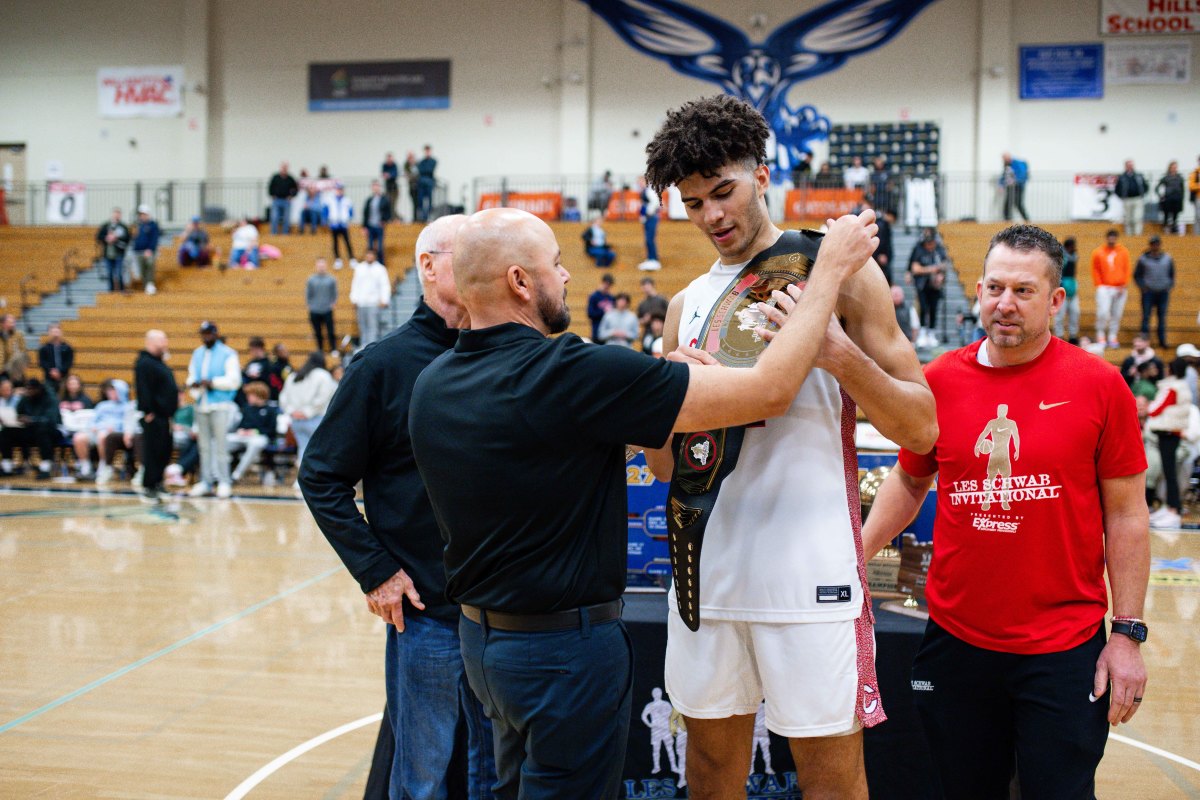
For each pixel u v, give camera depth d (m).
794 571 1.76
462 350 1.71
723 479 1.80
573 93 17.19
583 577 1.64
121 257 14.63
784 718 1.77
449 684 2.07
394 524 2.10
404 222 17.11
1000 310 1.89
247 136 18.23
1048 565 1.88
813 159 16.62
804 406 1.79
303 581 5.64
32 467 10.75
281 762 3.11
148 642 4.41
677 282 13.33
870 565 2.78
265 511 8.12
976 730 1.97
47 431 9.98
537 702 1.63
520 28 17.47
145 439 8.41
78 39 18.55
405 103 17.81
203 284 14.74
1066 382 1.90
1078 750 1.82
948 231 14.54
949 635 1.98
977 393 1.98
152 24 18.33
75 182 18.52
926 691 2.04
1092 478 1.89
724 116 1.74
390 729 2.33
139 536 6.98
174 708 3.58
